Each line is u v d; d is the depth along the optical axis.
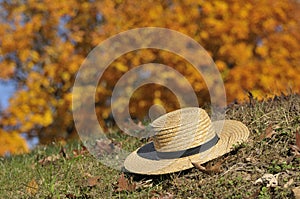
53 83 12.20
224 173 5.25
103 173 6.18
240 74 10.93
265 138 5.68
